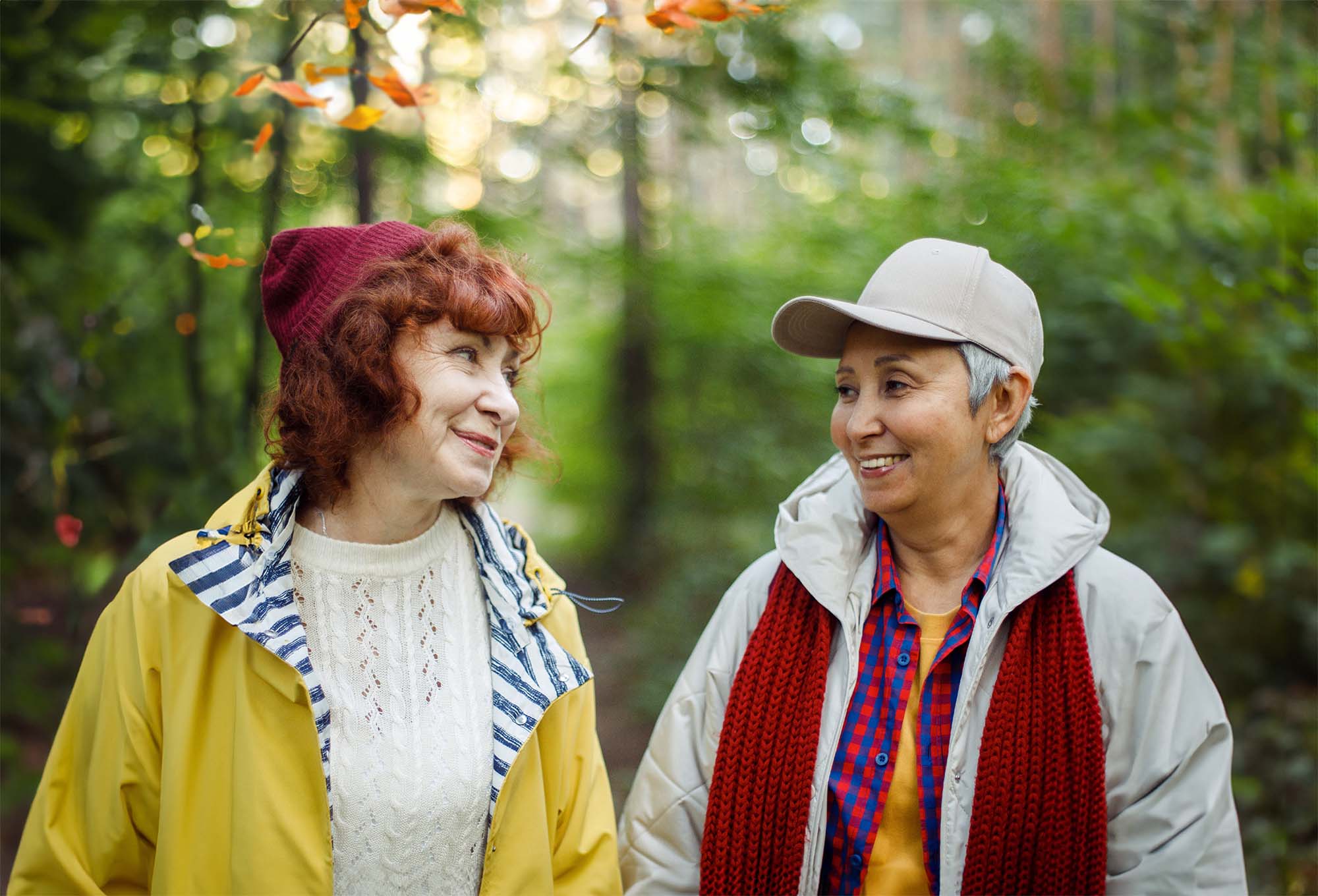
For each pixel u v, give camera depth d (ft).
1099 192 13.79
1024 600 4.81
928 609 5.18
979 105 17.58
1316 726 10.82
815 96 13.97
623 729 17.04
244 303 10.07
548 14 12.18
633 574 23.11
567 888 5.00
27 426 10.04
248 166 11.12
